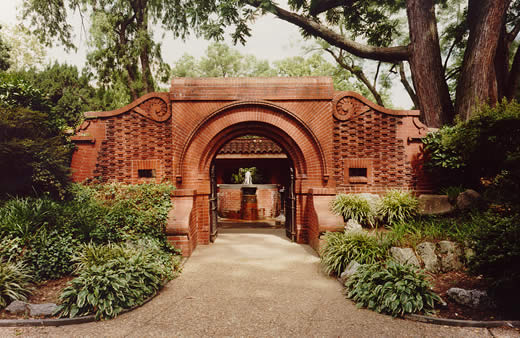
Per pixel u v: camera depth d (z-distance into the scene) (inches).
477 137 241.1
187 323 170.1
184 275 254.8
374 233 297.1
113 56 690.2
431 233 259.6
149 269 214.7
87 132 356.2
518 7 502.3
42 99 346.0
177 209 322.3
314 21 567.8
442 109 439.2
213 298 206.2
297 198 362.9
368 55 500.7
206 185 358.6
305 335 157.2
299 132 350.3
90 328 164.2
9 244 217.5
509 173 209.3
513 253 158.2
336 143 356.8
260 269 270.4
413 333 157.8
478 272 181.6
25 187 303.6
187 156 346.9
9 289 185.9
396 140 358.3
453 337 152.8
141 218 289.3
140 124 353.4
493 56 394.6
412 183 356.8
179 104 343.3
